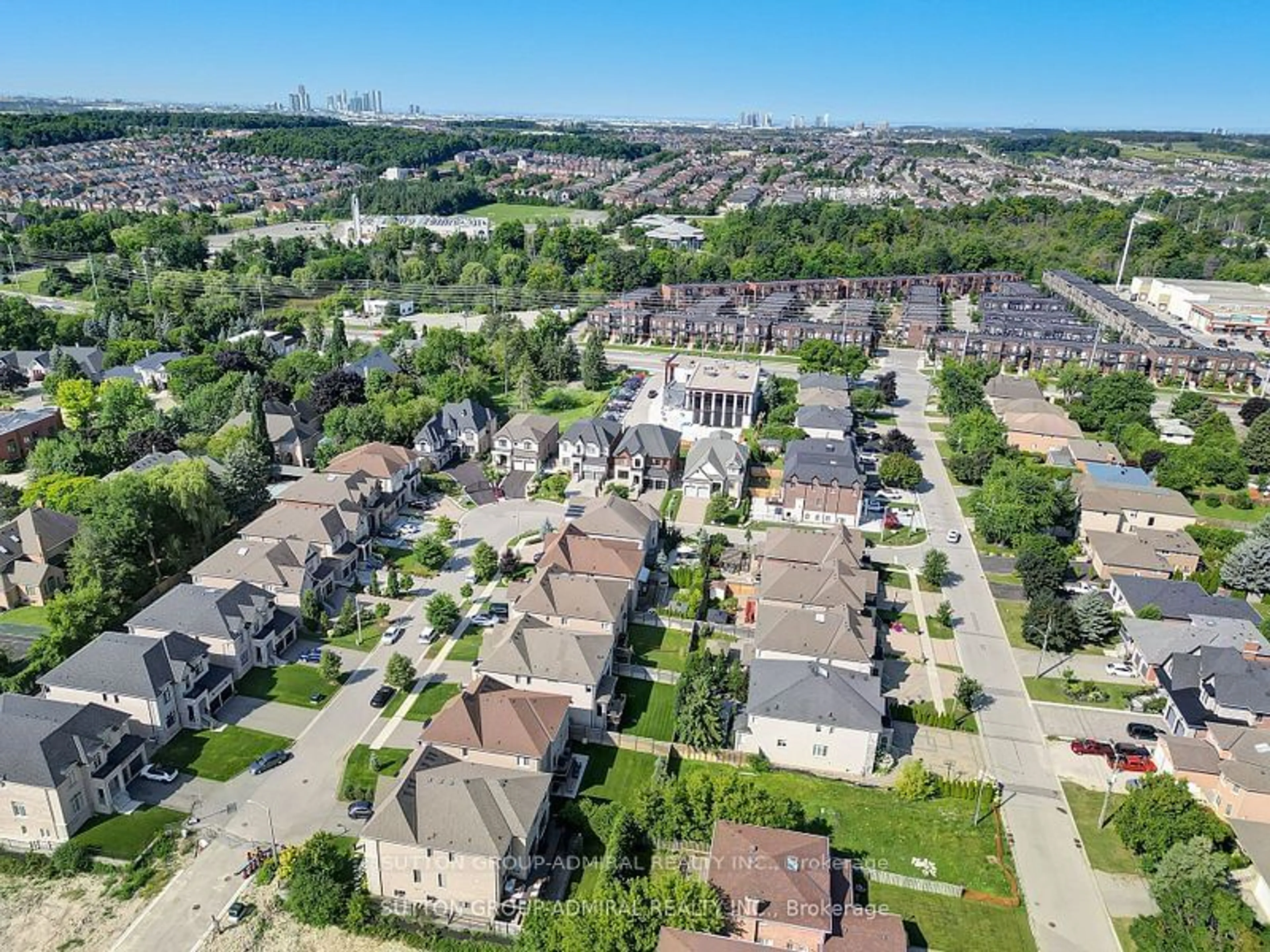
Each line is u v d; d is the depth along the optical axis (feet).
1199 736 297.53
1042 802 279.28
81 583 351.67
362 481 455.22
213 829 257.75
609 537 411.54
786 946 218.38
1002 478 475.31
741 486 498.28
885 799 278.87
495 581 403.54
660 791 256.93
